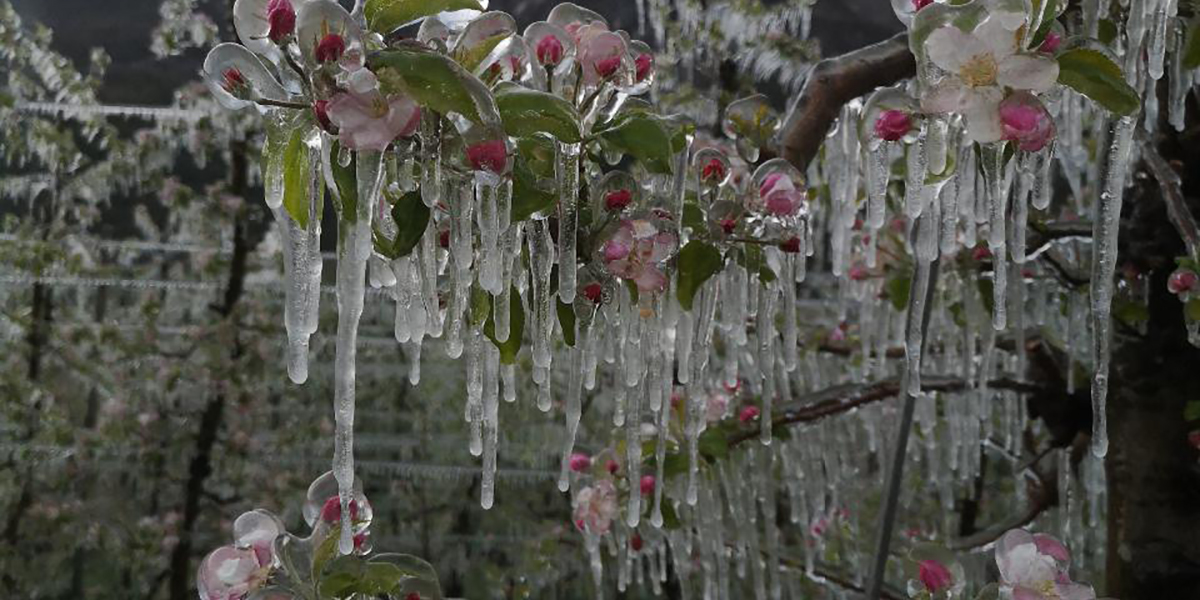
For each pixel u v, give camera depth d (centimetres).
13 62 296
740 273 88
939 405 186
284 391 354
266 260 342
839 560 197
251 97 71
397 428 371
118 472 347
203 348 321
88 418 376
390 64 70
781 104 214
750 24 212
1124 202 111
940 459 189
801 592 186
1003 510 262
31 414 342
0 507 335
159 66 294
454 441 373
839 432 170
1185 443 109
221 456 333
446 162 73
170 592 322
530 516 370
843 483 177
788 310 92
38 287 341
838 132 102
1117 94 74
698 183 87
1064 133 110
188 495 325
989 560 142
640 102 82
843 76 90
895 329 146
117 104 302
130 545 325
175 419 340
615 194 79
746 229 86
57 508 330
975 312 137
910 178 80
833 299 239
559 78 78
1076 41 74
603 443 256
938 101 74
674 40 221
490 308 78
